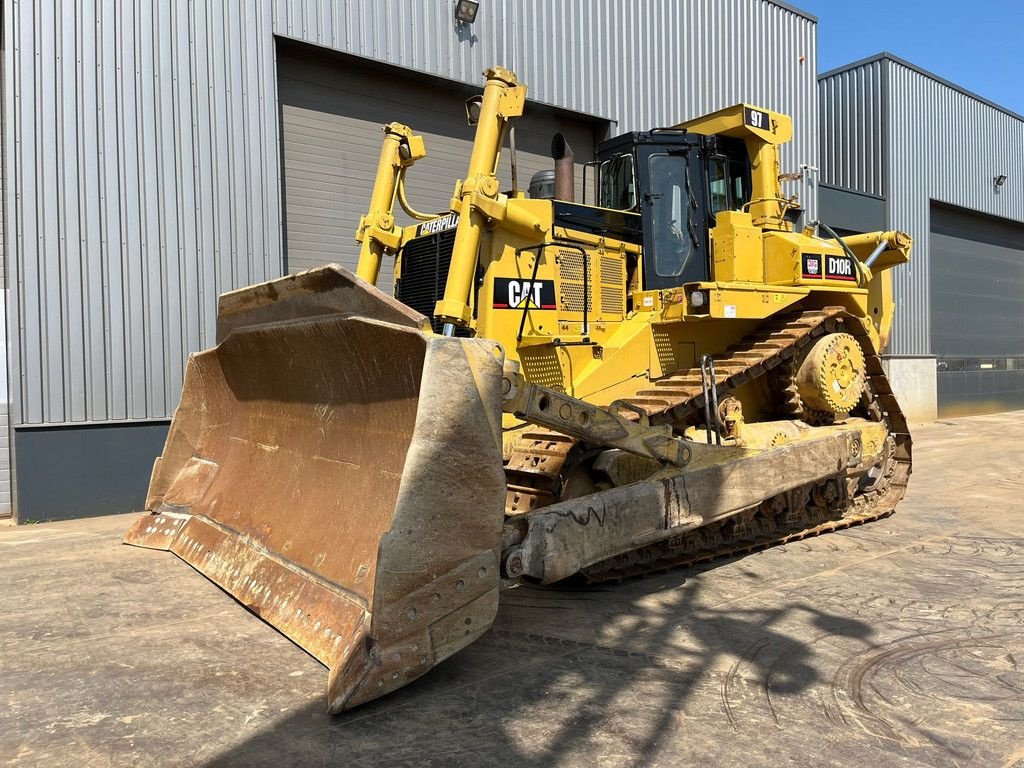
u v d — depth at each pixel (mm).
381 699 3484
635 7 12516
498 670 3812
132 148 8250
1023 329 23031
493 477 3584
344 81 9977
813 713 3322
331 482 4395
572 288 6027
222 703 3445
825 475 6203
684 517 4969
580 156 12320
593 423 4469
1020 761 2912
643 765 2891
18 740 3127
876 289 8180
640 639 4242
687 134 6660
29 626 4508
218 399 6035
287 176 9555
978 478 10008
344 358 4172
